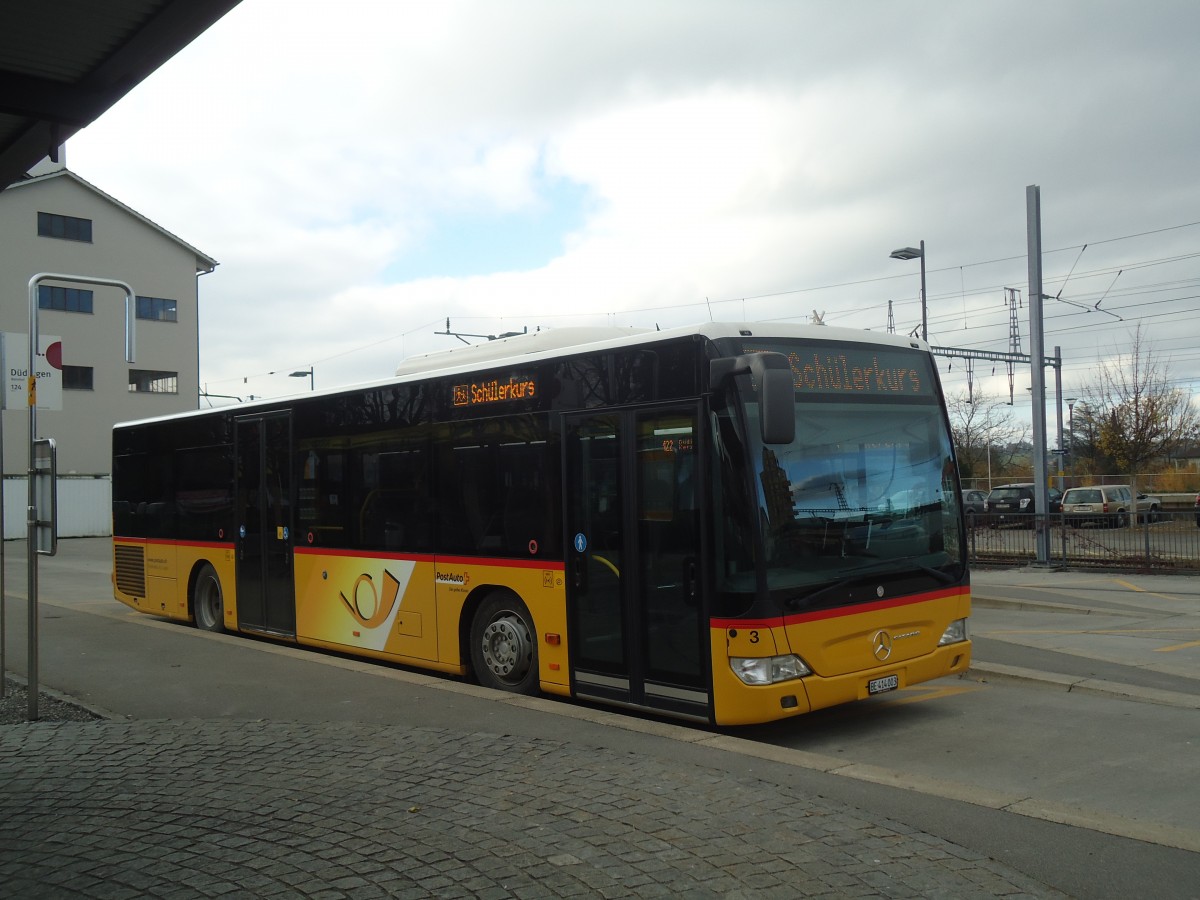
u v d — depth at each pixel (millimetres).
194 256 51719
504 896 4262
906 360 8258
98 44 5340
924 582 7906
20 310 45688
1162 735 7688
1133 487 36906
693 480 7227
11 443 44250
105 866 4672
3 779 6141
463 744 6734
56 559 32281
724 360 7066
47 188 46625
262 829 5141
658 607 7445
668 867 4551
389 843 4891
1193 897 4375
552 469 8344
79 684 9172
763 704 6828
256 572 12102
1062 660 11047
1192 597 16781
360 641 10430
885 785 5867
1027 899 4246
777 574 6969
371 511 10312
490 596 9016
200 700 8430
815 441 7438
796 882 4383
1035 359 22031
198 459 13375
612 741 6832
